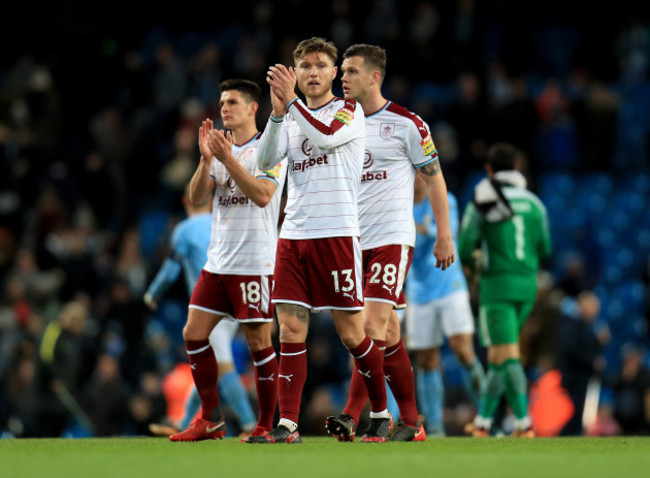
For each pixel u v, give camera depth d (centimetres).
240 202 2275
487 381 3019
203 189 2269
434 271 3133
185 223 3034
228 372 2967
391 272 2217
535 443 2219
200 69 6912
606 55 7662
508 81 7419
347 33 7069
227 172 2286
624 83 7600
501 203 2980
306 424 4138
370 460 1551
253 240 2267
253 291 2264
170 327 4906
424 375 3181
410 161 2275
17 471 1390
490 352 3008
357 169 2102
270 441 2038
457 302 3134
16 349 4169
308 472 1352
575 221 6347
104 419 3950
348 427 2153
